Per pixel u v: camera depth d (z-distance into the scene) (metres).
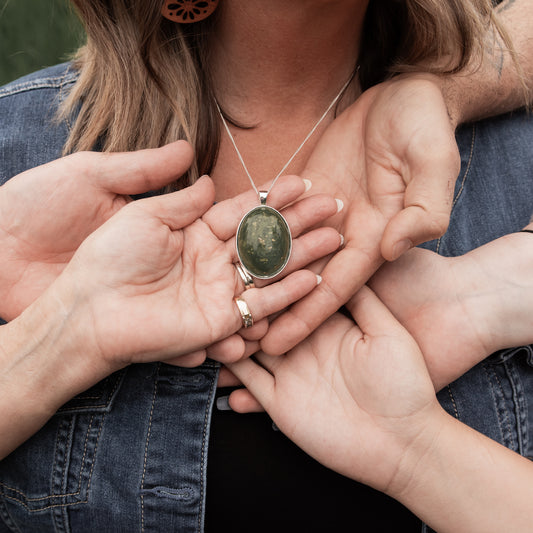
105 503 0.60
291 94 0.64
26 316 0.56
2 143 0.65
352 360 0.57
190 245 0.57
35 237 0.58
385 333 0.57
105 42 0.61
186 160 0.58
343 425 0.57
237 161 0.65
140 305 0.55
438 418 0.56
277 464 0.60
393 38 0.64
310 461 0.60
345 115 0.62
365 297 0.59
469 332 0.59
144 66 0.61
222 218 0.58
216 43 0.63
